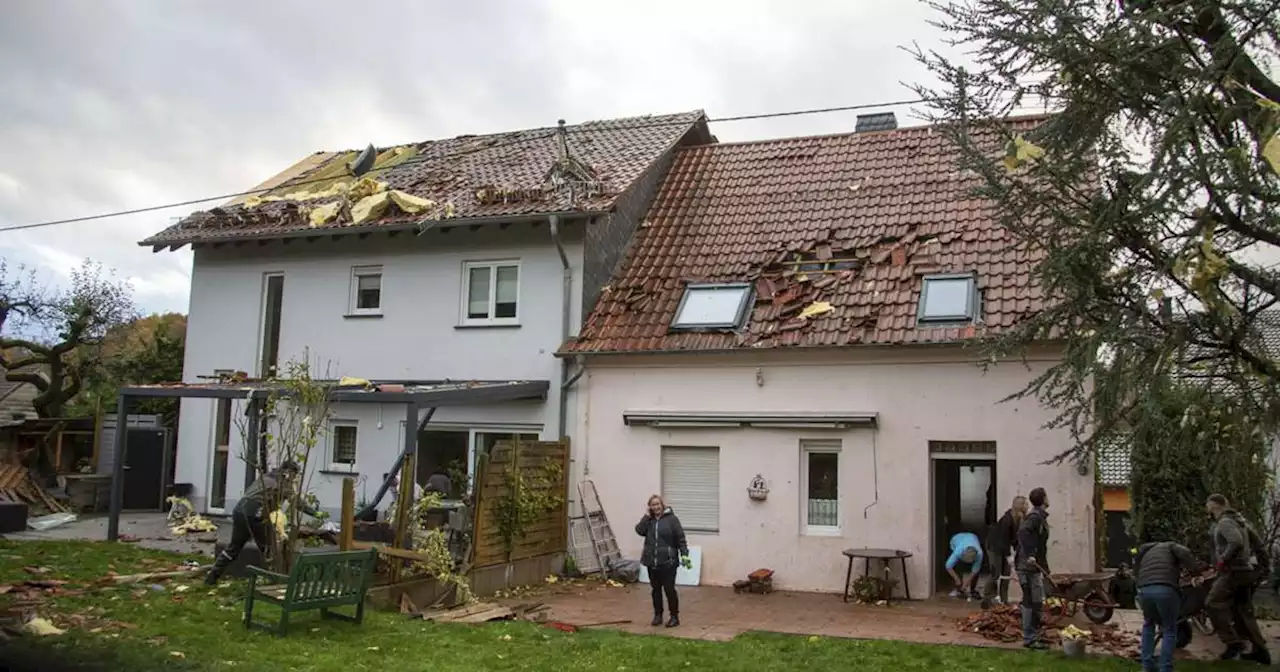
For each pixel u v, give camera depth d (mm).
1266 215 8547
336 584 10258
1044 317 9875
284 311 19359
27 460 23391
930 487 14375
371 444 18281
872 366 14766
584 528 15945
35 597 10969
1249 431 9031
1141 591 9273
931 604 13664
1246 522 10320
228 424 19609
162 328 31750
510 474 14375
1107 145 9352
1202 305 8859
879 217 17156
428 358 17984
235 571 12852
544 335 17031
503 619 11719
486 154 21438
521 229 17484
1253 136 8445
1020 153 9625
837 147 19594
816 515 15188
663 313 16469
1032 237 9867
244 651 8922
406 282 18375
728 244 17641
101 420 23344
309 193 20438
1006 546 13039
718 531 15461
